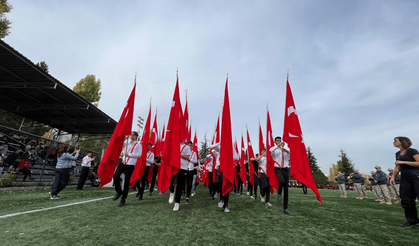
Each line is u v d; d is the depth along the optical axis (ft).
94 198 19.95
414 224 11.96
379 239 9.62
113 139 16.98
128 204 16.72
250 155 34.09
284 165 16.55
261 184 22.71
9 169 25.44
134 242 8.07
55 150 33.73
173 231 9.67
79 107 38.65
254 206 18.43
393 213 17.37
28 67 26.08
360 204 24.07
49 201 17.13
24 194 21.35
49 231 9.10
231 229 10.36
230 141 15.97
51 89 32.42
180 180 15.29
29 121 55.98
